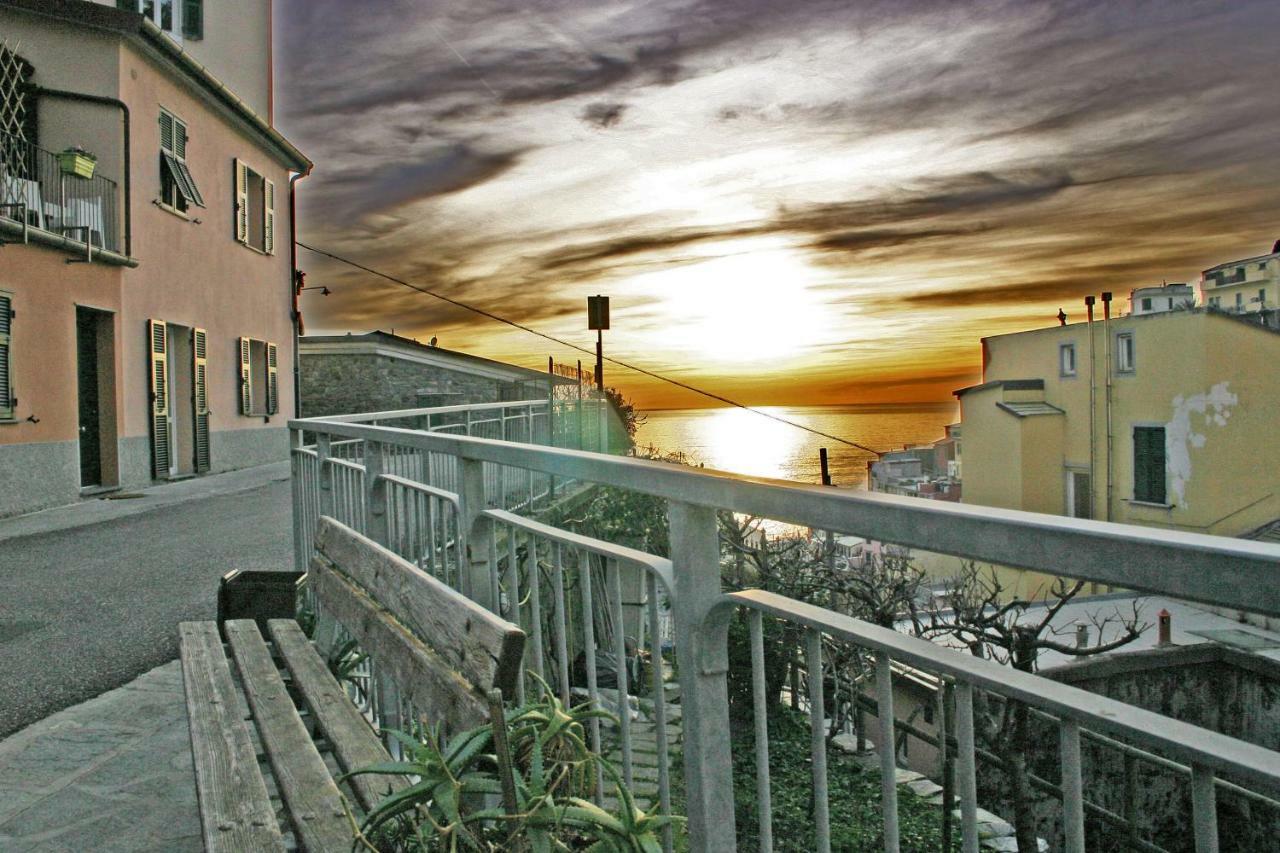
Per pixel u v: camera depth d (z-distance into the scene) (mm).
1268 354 30203
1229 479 29734
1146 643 14672
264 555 8562
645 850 1707
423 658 2277
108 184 14328
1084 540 911
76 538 9680
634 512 11062
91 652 5301
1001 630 7398
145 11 20516
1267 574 753
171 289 16516
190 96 17359
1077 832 991
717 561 1631
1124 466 31797
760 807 1514
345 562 3279
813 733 1377
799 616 1377
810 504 1270
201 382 17688
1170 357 30625
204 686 3045
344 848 1941
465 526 2650
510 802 1693
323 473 5004
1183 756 873
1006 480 34844
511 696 1865
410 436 3266
